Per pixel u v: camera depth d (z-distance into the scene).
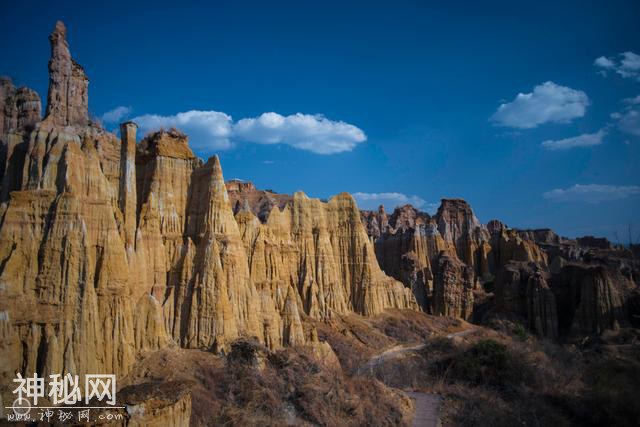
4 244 44.16
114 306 47.19
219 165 65.00
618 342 89.69
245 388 51.72
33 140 49.84
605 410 62.22
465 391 70.06
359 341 83.44
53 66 54.41
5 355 40.31
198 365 52.25
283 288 77.31
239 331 60.16
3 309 41.41
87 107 58.56
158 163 63.00
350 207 103.19
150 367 48.75
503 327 103.31
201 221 63.25
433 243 133.50
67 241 44.62
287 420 50.38
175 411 38.25
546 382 73.12
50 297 43.47
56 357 41.66
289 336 66.75
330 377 60.44
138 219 58.97
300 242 90.75
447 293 113.50
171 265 59.88
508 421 60.97
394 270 132.12
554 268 129.12
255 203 96.75
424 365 79.38
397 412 58.66
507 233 148.62
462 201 153.62
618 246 164.25
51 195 46.47
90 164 49.41
